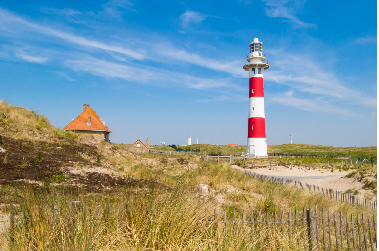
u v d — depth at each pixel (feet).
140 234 14.17
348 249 22.89
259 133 145.07
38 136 66.95
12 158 44.62
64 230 12.55
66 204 14.89
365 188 56.29
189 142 326.85
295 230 21.07
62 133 77.36
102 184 40.47
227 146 253.03
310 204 34.63
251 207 31.50
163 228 14.46
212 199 31.86
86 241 12.28
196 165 83.87
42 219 13.12
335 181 67.77
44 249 11.55
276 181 52.54
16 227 12.67
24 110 81.92
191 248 13.82
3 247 11.84
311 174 90.43
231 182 41.52
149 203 15.89
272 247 17.54
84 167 49.39
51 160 49.34
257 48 152.15
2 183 30.73
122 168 56.29
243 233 17.20
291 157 136.77
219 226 17.03
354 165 105.19
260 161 121.08
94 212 14.75
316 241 22.09
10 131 62.75
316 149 235.81
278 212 29.01
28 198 14.55
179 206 16.40
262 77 149.38
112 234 13.66
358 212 34.17
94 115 126.41
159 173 54.80
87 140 78.84
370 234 25.02
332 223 28.58
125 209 15.64
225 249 14.90
